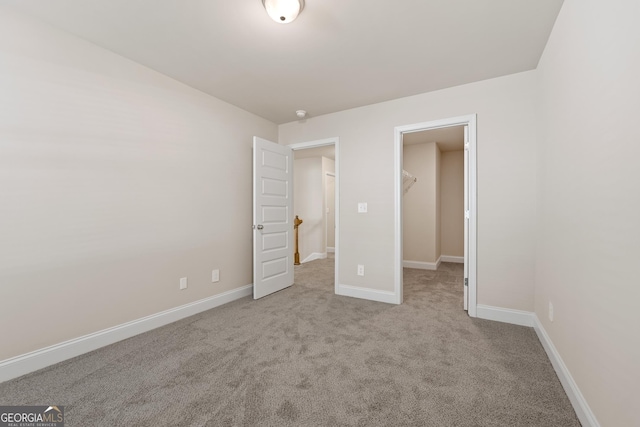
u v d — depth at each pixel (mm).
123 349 2074
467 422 1338
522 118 2514
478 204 2674
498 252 2592
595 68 1250
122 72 2264
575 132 1488
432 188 5141
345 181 3432
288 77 2623
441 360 1900
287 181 3803
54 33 1901
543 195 2174
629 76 973
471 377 1703
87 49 2061
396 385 1628
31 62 1805
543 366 1822
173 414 1397
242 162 3400
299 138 3805
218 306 3037
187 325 2521
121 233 2248
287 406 1453
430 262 5133
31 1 1663
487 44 2107
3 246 1694
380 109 3209
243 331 2389
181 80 2674
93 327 2078
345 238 3434
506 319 2561
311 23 1871
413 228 5285
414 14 1784
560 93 1758
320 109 3414
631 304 951
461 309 2918
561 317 1691
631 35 959
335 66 2426
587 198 1325
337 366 1832
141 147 2387
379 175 3217
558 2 1674
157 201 2500
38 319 1824
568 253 1581
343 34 1991
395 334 2314
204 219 2930
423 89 2867
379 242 3219
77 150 2004
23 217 1766
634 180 940
